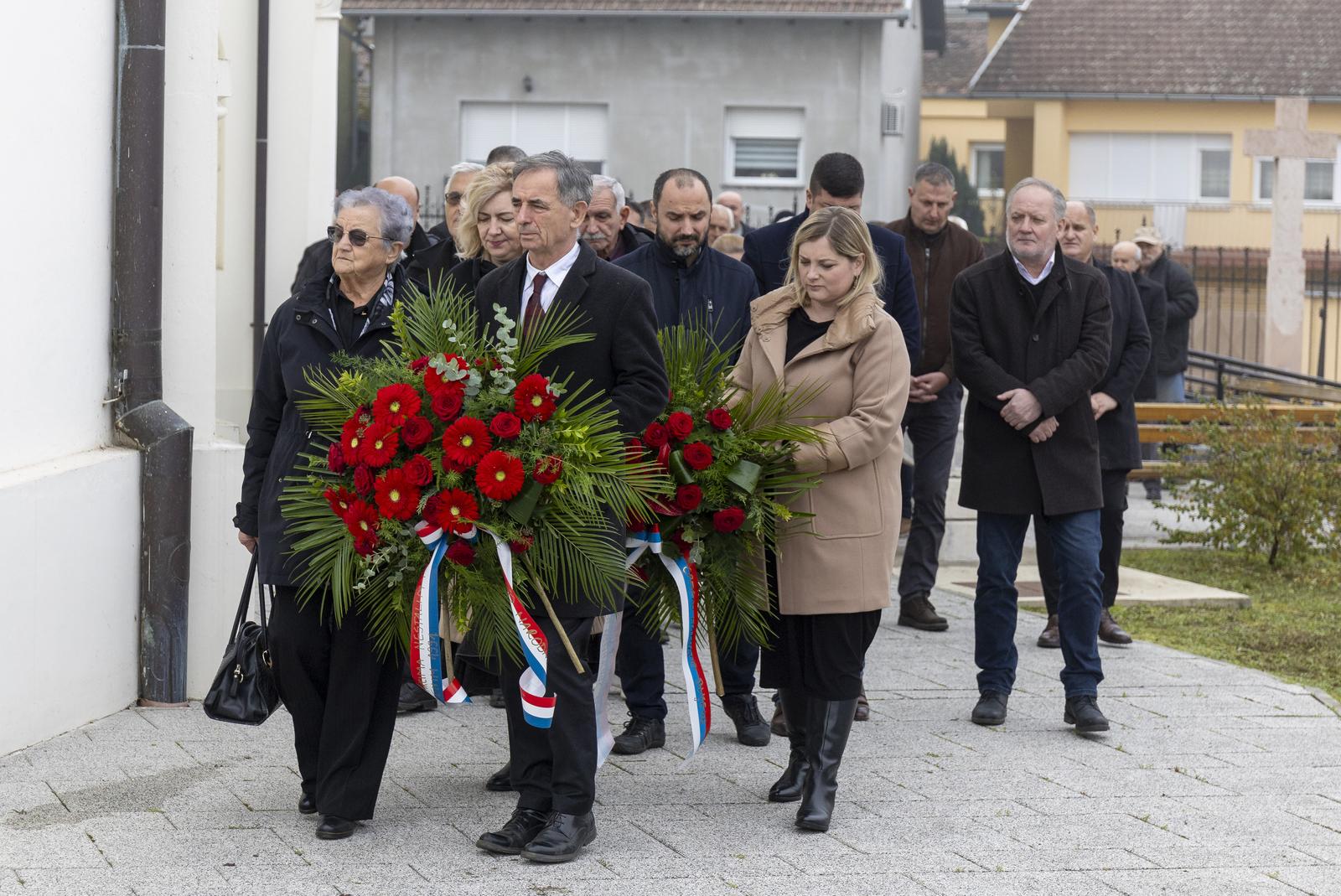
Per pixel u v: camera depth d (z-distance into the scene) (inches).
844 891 178.9
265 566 194.5
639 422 193.6
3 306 227.0
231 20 378.3
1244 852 196.5
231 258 390.0
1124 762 238.4
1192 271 1135.6
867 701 274.7
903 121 1206.9
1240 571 444.1
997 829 204.2
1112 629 328.5
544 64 1089.4
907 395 210.1
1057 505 254.7
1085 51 1256.8
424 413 184.4
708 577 206.2
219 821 198.7
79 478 239.3
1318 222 1235.2
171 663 257.1
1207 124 1240.2
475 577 183.3
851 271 209.6
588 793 189.2
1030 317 261.6
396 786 217.3
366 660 192.9
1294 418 471.8
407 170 1093.8
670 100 1089.4
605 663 200.5
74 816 199.6
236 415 393.7
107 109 253.6
